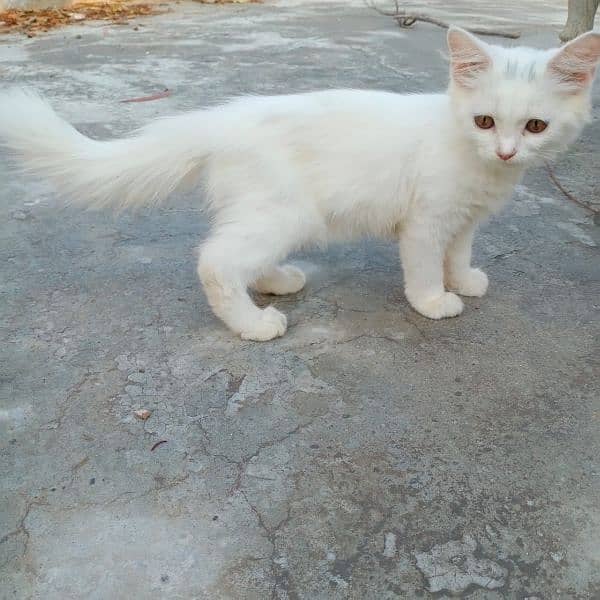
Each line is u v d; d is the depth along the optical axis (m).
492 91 0.44
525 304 0.58
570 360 0.51
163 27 1.69
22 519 0.37
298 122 0.48
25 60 1.32
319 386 0.48
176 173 0.50
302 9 2.00
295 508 0.38
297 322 0.55
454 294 0.57
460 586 0.34
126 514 0.37
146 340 0.52
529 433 0.44
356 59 1.37
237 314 0.52
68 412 0.45
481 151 0.46
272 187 0.48
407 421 0.44
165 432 0.43
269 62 1.33
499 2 2.23
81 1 2.00
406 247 0.53
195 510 0.38
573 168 0.87
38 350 0.51
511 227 0.72
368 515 0.38
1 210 0.72
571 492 0.39
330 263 0.65
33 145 0.48
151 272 0.62
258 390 0.47
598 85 1.20
